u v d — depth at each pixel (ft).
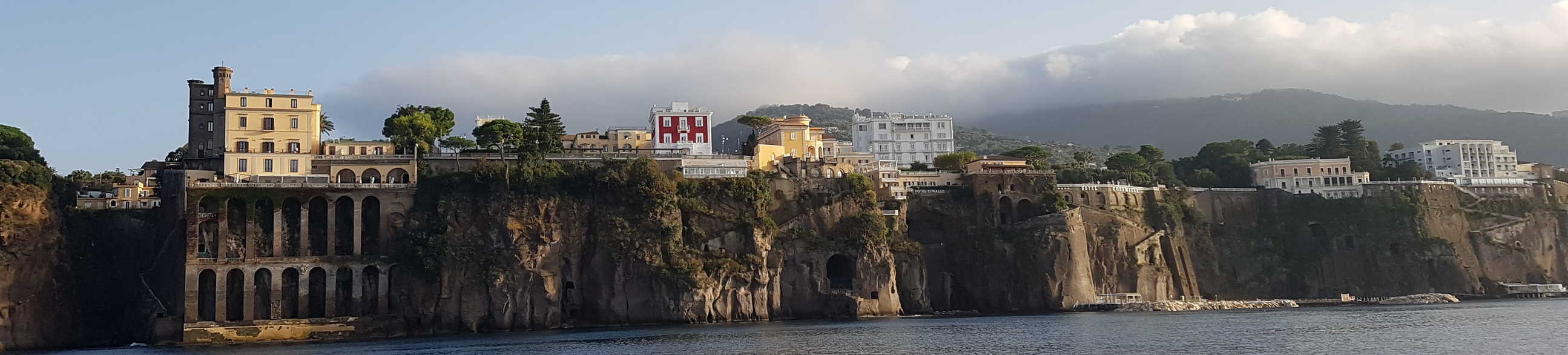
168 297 573.74
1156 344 441.68
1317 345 432.66
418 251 592.19
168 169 642.63
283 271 583.17
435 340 537.24
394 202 613.52
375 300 595.06
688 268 618.03
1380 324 528.63
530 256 605.31
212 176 590.96
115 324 584.40
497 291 591.78
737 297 634.02
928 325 575.79
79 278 578.25
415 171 633.61
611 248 620.08
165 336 547.90
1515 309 639.76
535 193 619.26
